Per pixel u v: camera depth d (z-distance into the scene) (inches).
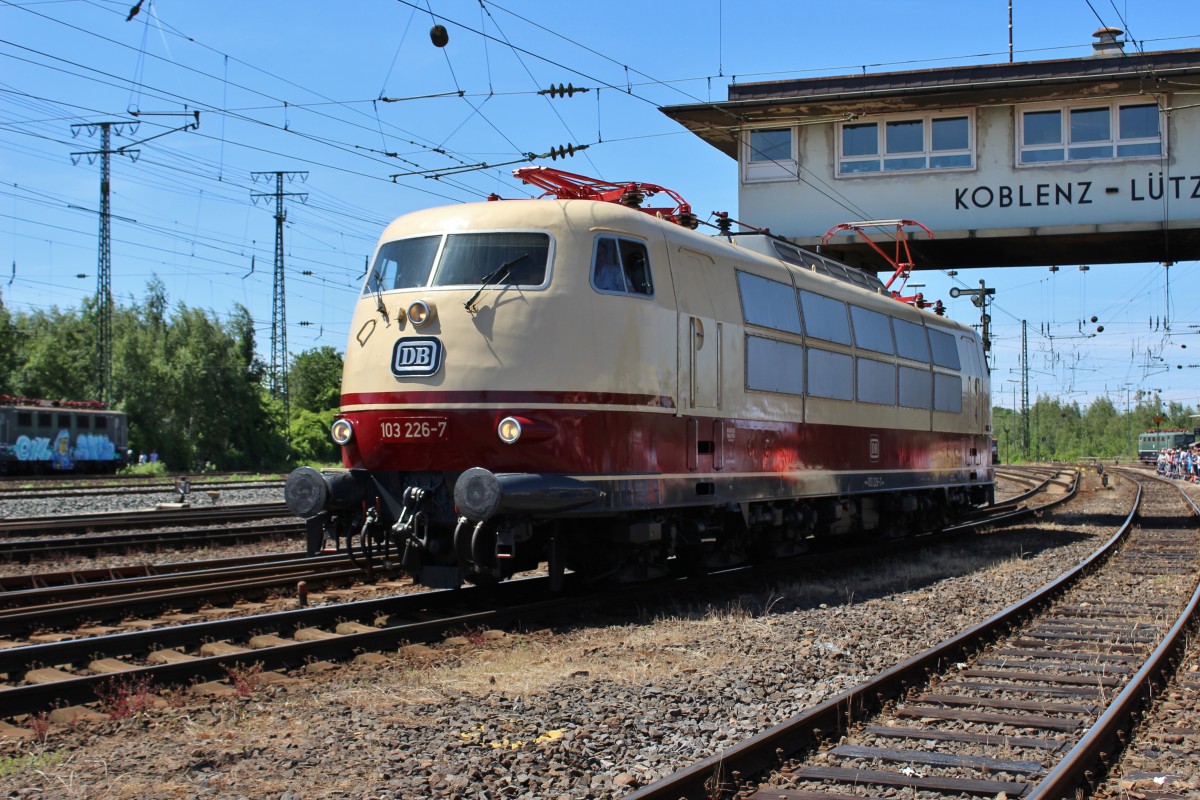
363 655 315.3
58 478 1662.2
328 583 463.5
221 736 234.1
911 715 257.4
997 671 307.3
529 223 392.8
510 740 231.9
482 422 372.8
